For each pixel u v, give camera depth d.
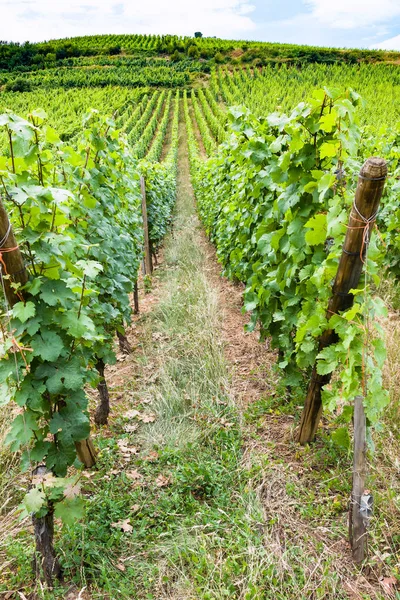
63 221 2.04
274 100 39.03
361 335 2.07
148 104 46.25
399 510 2.28
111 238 3.56
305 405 2.77
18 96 47.97
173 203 15.51
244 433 3.05
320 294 2.32
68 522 1.78
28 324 1.80
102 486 2.65
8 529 2.33
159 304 5.62
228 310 5.52
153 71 62.94
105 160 3.64
